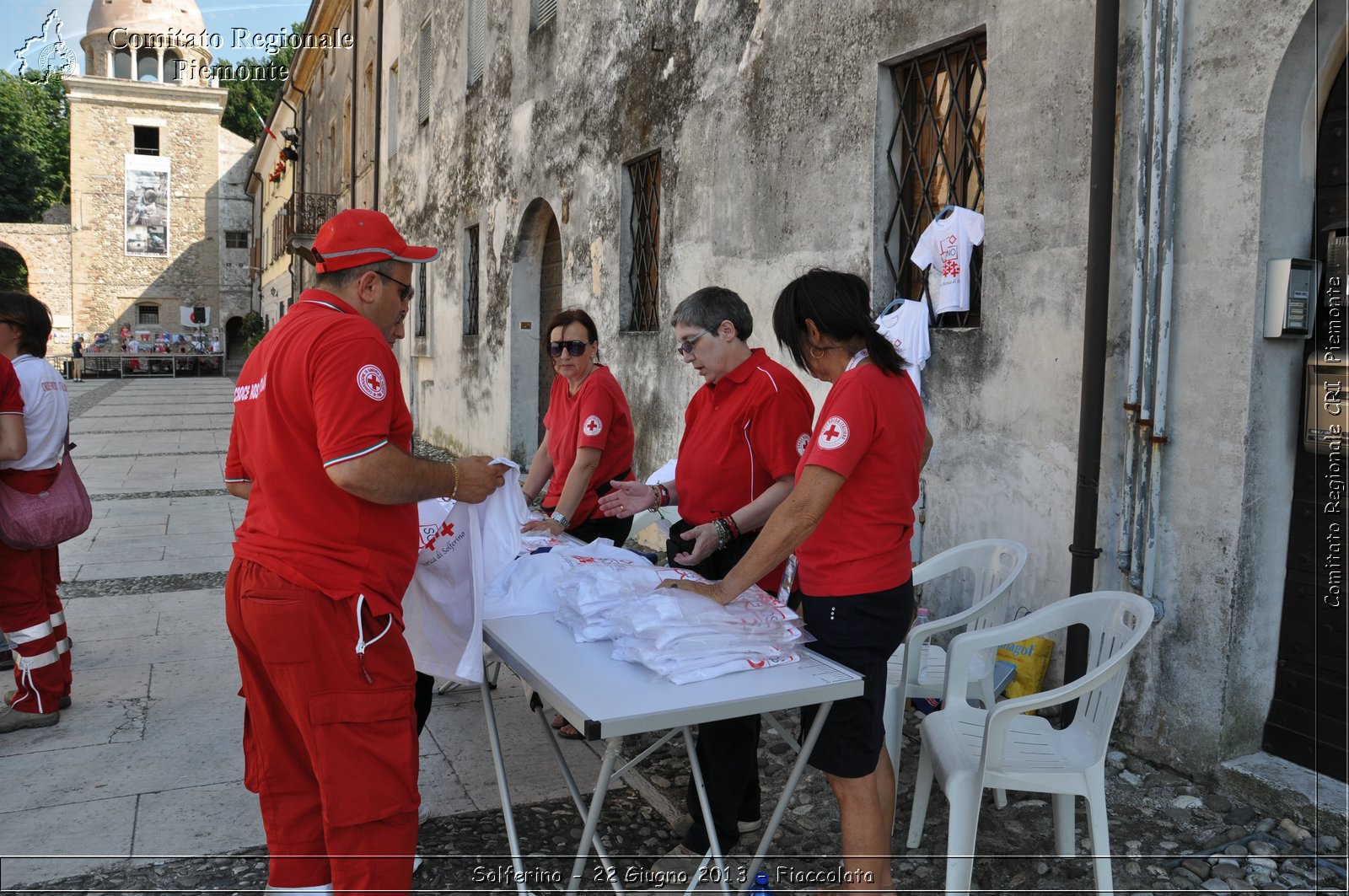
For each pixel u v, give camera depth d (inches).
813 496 90.0
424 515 104.4
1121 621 108.2
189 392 1076.5
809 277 96.3
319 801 96.6
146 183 1524.4
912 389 97.5
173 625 208.8
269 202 1362.0
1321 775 127.5
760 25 229.3
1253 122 125.3
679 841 123.3
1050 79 153.7
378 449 84.2
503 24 413.7
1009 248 161.6
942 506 176.7
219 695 169.8
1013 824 126.0
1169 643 138.1
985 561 139.9
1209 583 132.3
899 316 177.2
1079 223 148.7
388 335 99.0
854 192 198.4
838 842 122.4
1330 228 127.9
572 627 101.9
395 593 90.8
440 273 519.5
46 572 157.8
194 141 1541.6
